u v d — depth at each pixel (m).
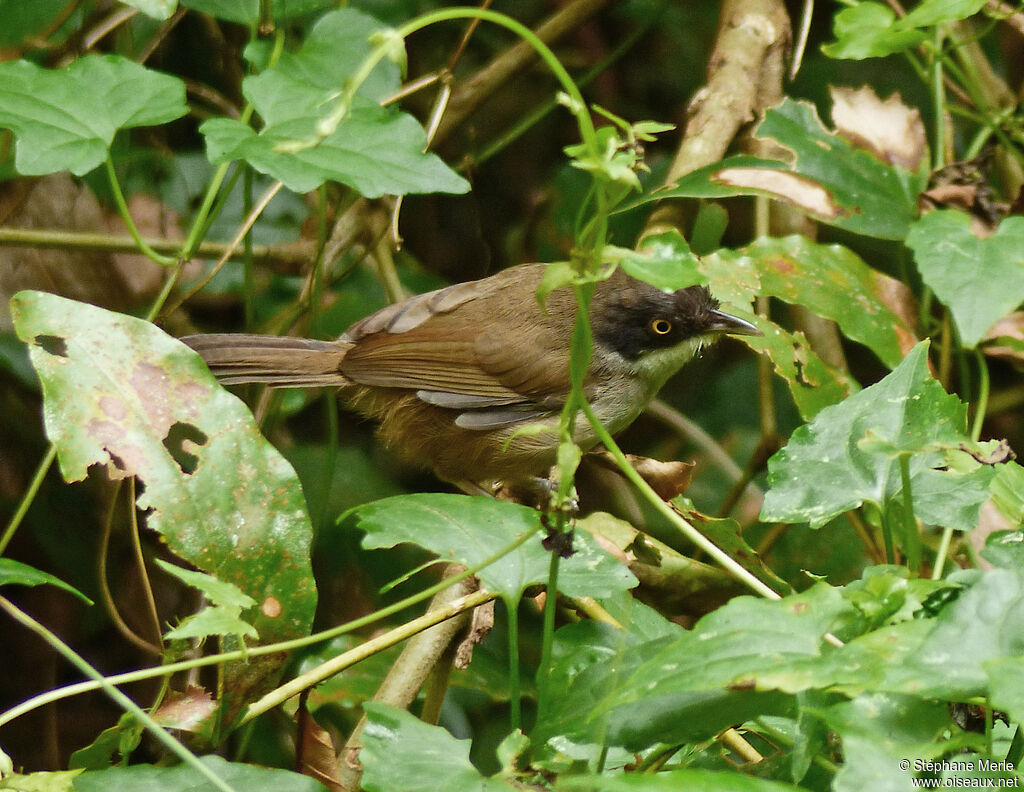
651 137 4.15
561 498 4.59
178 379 5.86
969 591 4.25
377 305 11.82
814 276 8.41
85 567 10.10
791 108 9.09
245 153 6.39
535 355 9.77
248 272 9.66
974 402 10.35
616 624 6.24
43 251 10.46
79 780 4.93
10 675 9.89
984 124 9.75
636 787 3.81
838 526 10.01
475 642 7.25
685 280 4.14
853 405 6.14
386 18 12.04
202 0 8.10
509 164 13.21
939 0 7.59
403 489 11.60
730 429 12.82
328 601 10.56
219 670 5.70
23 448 10.24
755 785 3.87
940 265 7.12
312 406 12.19
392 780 4.60
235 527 5.76
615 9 13.14
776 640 4.35
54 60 9.94
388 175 6.48
